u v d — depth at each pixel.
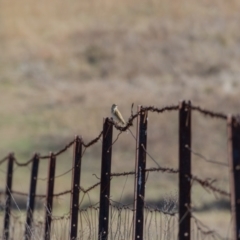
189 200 29.00
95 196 87.56
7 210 53.00
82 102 174.00
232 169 25.97
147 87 188.75
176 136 139.38
